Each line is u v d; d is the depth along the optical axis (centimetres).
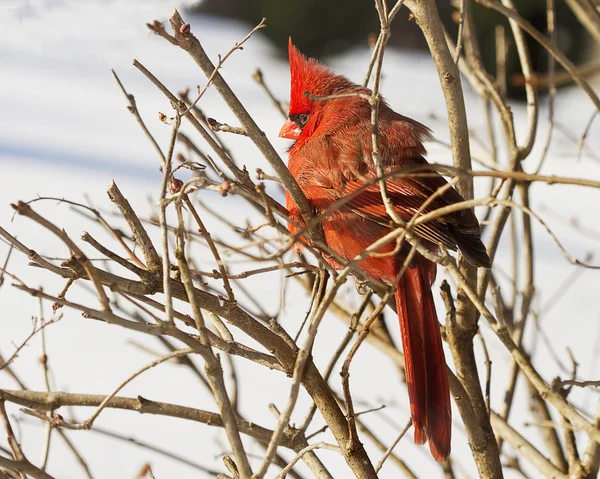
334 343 974
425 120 1565
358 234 582
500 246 1273
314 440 790
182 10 2161
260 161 1506
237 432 371
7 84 2008
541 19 1820
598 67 439
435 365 521
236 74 2073
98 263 1017
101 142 1669
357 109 629
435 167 375
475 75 687
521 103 1914
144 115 1867
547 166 1602
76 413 871
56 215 1296
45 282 1111
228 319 439
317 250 479
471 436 510
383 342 611
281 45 2194
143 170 1516
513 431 554
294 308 1009
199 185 387
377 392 856
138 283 425
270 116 1805
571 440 528
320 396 455
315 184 600
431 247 573
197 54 432
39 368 930
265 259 397
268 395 877
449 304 520
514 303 653
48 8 2266
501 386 858
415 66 2191
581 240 1304
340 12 2150
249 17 2294
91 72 2116
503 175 367
